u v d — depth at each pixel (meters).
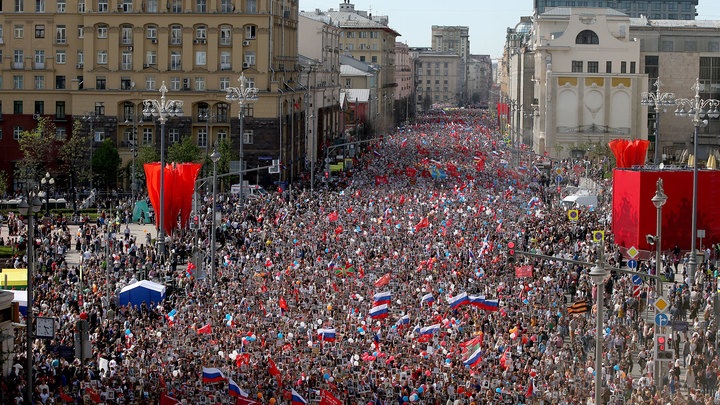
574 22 192.88
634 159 99.06
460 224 98.94
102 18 140.38
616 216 91.81
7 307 51.41
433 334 56.31
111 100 141.25
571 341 58.66
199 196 114.94
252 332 57.31
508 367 51.31
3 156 142.38
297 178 155.25
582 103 192.00
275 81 142.88
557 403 47.38
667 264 80.88
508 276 74.38
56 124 143.00
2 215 110.50
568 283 72.88
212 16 140.25
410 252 84.75
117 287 70.94
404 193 126.81
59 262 82.00
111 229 99.00
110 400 44.84
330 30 199.25
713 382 49.81
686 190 87.25
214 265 75.88
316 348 54.56
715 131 195.75
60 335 55.47
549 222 101.44
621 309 62.72
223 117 142.12
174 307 66.56
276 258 83.38
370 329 58.81
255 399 45.16
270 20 141.38
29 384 42.09
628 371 53.69
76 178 134.88
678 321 54.03
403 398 46.78
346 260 80.50
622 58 193.38
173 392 46.25
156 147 141.62
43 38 142.12
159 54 141.25
